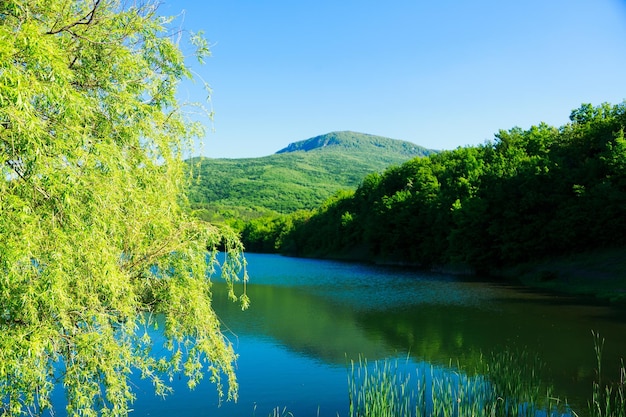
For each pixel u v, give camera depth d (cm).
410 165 10000
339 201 11550
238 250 1027
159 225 927
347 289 4506
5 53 600
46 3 805
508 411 1380
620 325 2708
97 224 733
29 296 658
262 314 3166
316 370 1934
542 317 2975
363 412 1485
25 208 629
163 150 933
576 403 1505
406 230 7944
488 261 6125
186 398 1614
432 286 4738
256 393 1673
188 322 957
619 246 4806
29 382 704
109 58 885
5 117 625
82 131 780
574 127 6969
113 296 788
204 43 1013
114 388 808
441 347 2272
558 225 5159
